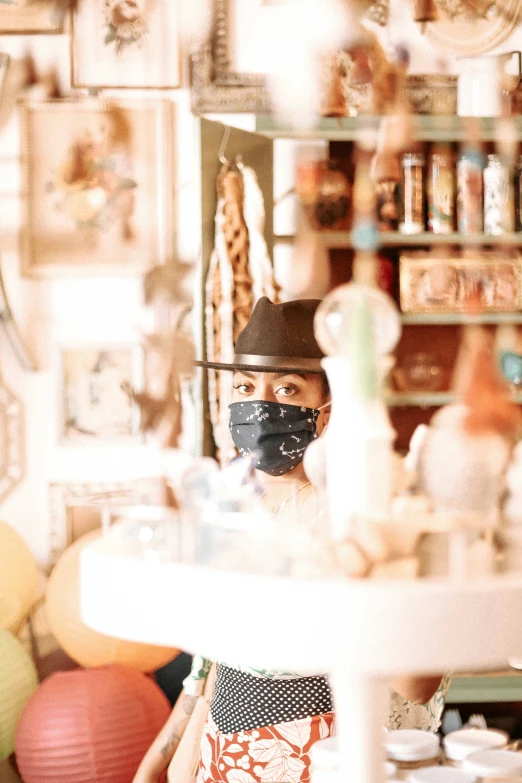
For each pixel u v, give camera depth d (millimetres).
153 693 2412
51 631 2844
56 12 2865
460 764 1070
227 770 1365
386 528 702
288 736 1329
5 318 2834
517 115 2500
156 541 841
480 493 731
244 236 2518
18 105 2875
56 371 2889
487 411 751
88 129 2879
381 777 767
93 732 2258
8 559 2609
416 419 2830
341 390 792
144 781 1532
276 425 1546
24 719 2336
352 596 648
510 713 2664
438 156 2531
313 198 2617
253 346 1592
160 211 2883
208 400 2500
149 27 2865
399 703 1275
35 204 2885
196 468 979
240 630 675
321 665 656
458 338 2816
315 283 2756
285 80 2596
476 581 674
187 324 2715
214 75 2797
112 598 750
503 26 2799
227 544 792
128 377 2885
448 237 2516
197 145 2453
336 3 2533
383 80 1243
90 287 2889
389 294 2613
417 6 2654
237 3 2783
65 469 2896
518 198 2523
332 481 783
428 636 645
